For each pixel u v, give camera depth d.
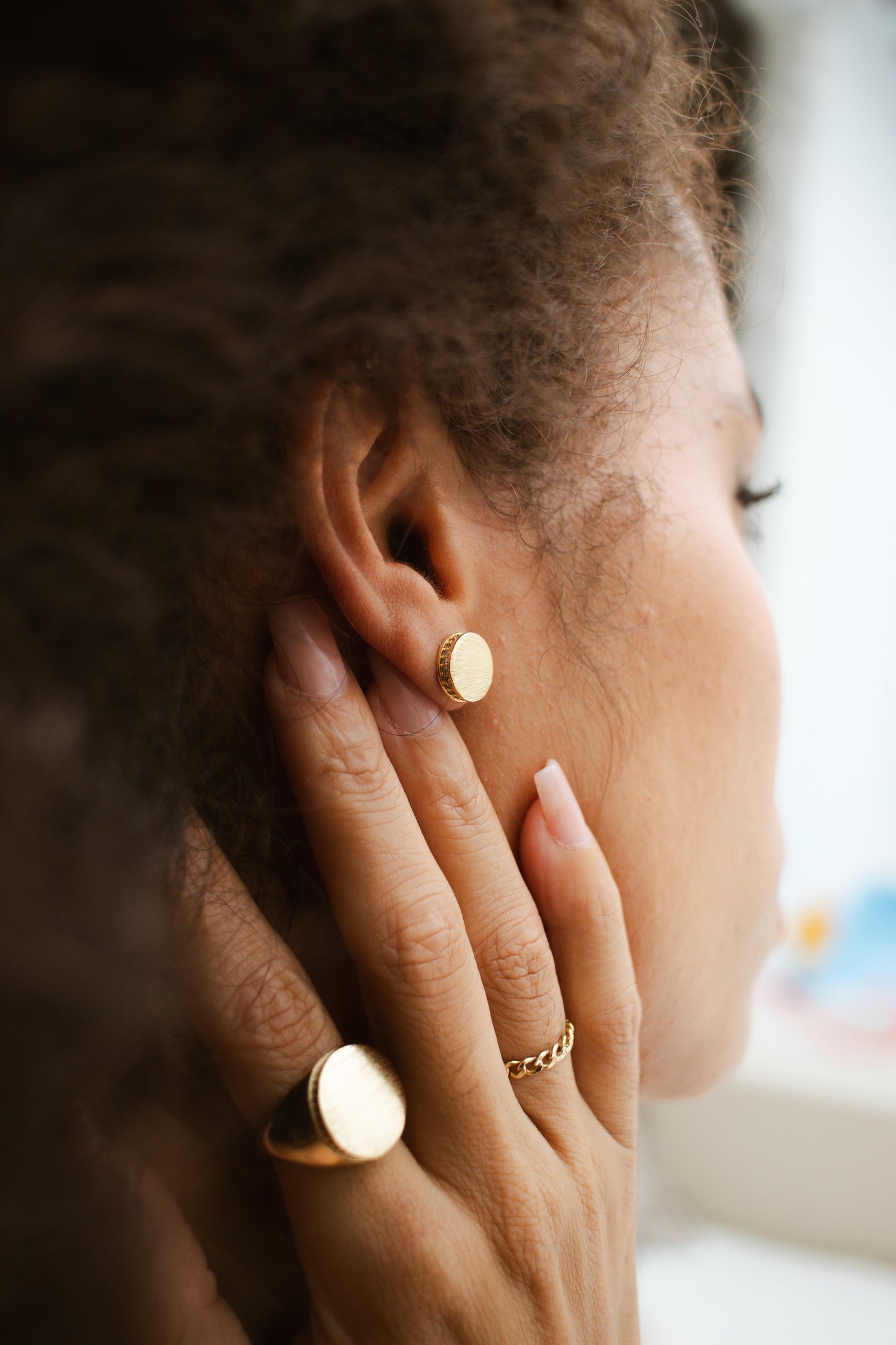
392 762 0.39
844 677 1.49
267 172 0.29
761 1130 1.30
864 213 1.45
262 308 0.30
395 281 0.33
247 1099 0.37
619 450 0.42
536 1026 0.42
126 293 0.27
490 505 0.39
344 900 0.38
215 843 0.35
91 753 0.29
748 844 0.51
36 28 0.26
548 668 0.42
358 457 0.35
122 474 0.29
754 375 1.42
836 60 1.41
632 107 0.39
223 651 0.36
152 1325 0.34
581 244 0.38
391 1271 0.38
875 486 1.47
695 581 0.45
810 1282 1.21
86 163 0.27
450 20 0.31
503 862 0.41
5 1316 0.29
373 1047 0.40
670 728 0.45
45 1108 0.28
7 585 0.27
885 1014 1.36
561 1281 0.41
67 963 0.27
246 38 0.28
